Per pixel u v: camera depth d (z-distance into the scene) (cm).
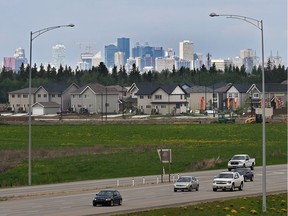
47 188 15388
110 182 16800
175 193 14125
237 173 14862
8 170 18650
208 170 19688
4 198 13262
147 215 10425
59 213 10838
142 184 16225
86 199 13088
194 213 10806
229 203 12000
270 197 13075
